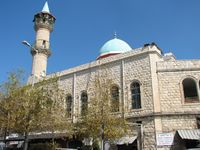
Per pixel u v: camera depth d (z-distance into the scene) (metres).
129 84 31.27
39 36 48.06
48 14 49.72
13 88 26.39
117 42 44.47
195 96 31.25
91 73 35.19
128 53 32.53
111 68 33.47
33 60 46.06
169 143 26.78
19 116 23.34
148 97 29.19
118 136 23.95
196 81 29.16
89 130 23.83
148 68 30.22
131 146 29.16
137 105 30.17
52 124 26.14
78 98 35.50
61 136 31.98
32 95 24.22
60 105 28.84
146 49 31.05
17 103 24.66
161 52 33.22
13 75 27.05
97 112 24.12
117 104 26.36
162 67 29.95
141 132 28.22
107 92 25.52
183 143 26.64
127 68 32.03
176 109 28.14
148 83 29.72
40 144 30.38
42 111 24.39
